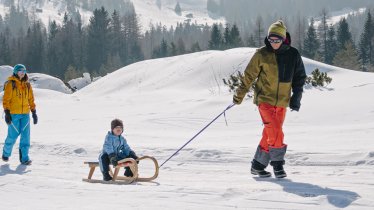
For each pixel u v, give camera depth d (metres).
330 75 45.03
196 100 31.89
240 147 11.99
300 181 7.71
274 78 7.82
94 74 125.62
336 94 24.30
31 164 11.77
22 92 11.73
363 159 9.36
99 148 13.59
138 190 7.16
